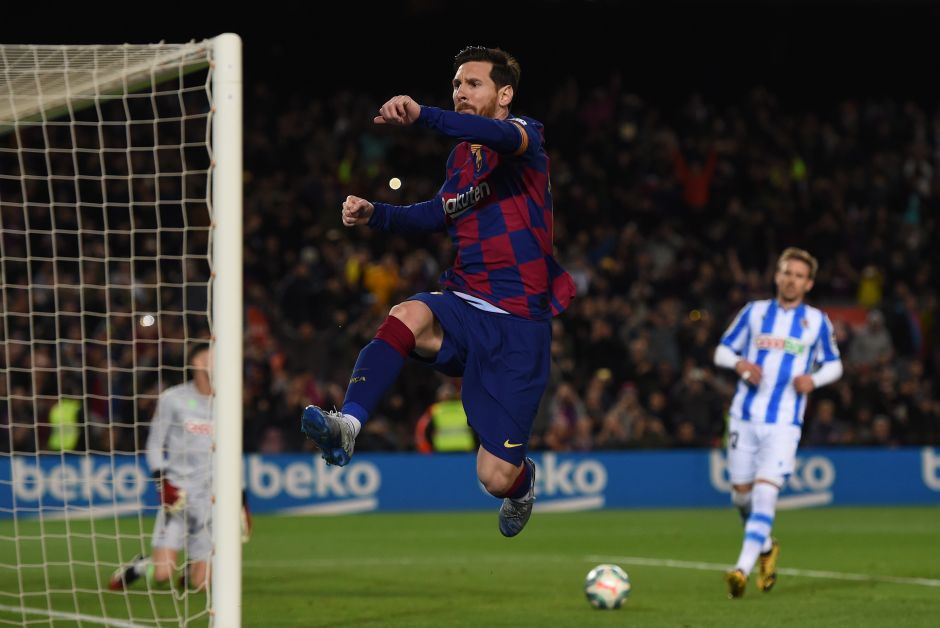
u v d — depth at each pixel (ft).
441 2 291.38
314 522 175.63
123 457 179.11
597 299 223.92
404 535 156.46
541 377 61.05
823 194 270.05
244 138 251.19
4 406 184.96
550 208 61.26
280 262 226.38
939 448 214.28
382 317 213.25
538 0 293.84
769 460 99.60
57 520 171.73
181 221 228.43
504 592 101.35
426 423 198.80
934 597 98.17
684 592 101.30
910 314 237.45
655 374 211.61
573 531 162.50
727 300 234.17
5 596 96.84
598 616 87.66
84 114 240.12
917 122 293.64
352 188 246.68
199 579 100.22
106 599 95.86
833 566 122.11
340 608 91.45
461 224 61.05
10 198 221.87
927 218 273.75
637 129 279.49
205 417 101.09
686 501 204.64
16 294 203.10
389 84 292.81
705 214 264.11
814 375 101.14
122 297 205.16
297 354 205.05
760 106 287.48
